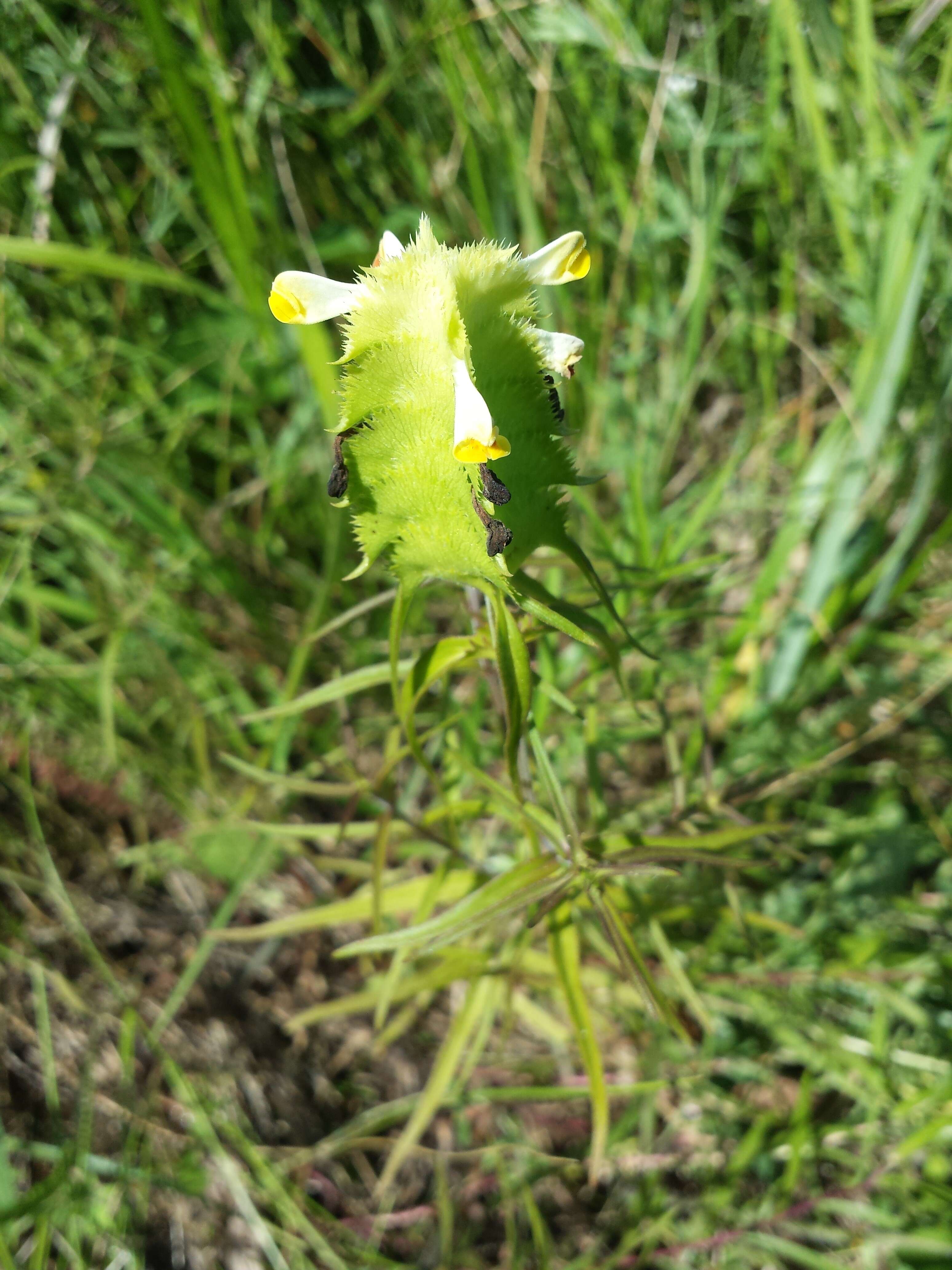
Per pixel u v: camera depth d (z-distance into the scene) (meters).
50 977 0.17
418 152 0.19
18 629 0.18
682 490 0.20
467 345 0.07
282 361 0.18
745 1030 0.16
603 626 0.09
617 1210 0.15
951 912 0.16
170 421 0.18
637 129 0.18
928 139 0.15
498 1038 0.17
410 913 0.17
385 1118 0.15
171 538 0.18
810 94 0.16
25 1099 0.17
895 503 0.17
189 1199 0.16
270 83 0.18
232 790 0.18
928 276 0.17
